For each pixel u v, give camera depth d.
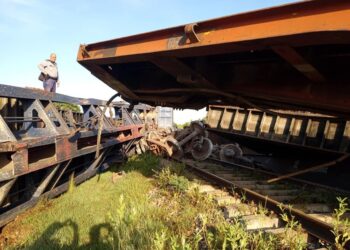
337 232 4.10
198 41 3.60
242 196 6.76
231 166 11.23
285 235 4.45
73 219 5.22
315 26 2.71
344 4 2.56
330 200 6.70
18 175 4.70
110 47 4.76
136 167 10.16
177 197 6.54
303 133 10.42
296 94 3.87
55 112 6.75
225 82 4.59
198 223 5.14
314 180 10.19
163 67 4.45
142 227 4.48
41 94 6.45
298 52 3.15
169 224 4.98
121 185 7.62
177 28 3.81
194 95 5.43
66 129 6.68
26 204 5.44
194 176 9.01
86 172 8.16
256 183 8.42
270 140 11.34
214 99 5.57
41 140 5.45
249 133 12.14
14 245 4.46
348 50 3.26
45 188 6.26
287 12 2.90
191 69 4.28
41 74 9.36
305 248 4.23
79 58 5.21
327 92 3.59
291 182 8.71
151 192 7.12
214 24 3.47
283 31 2.91
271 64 4.15
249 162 11.78
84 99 8.68
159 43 4.06
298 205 6.24
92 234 4.65
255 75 4.30
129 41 4.48
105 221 5.12
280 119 11.23
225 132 13.20
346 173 9.26
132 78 5.98
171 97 5.61
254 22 3.14
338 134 9.52
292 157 12.12
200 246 4.37
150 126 15.19
